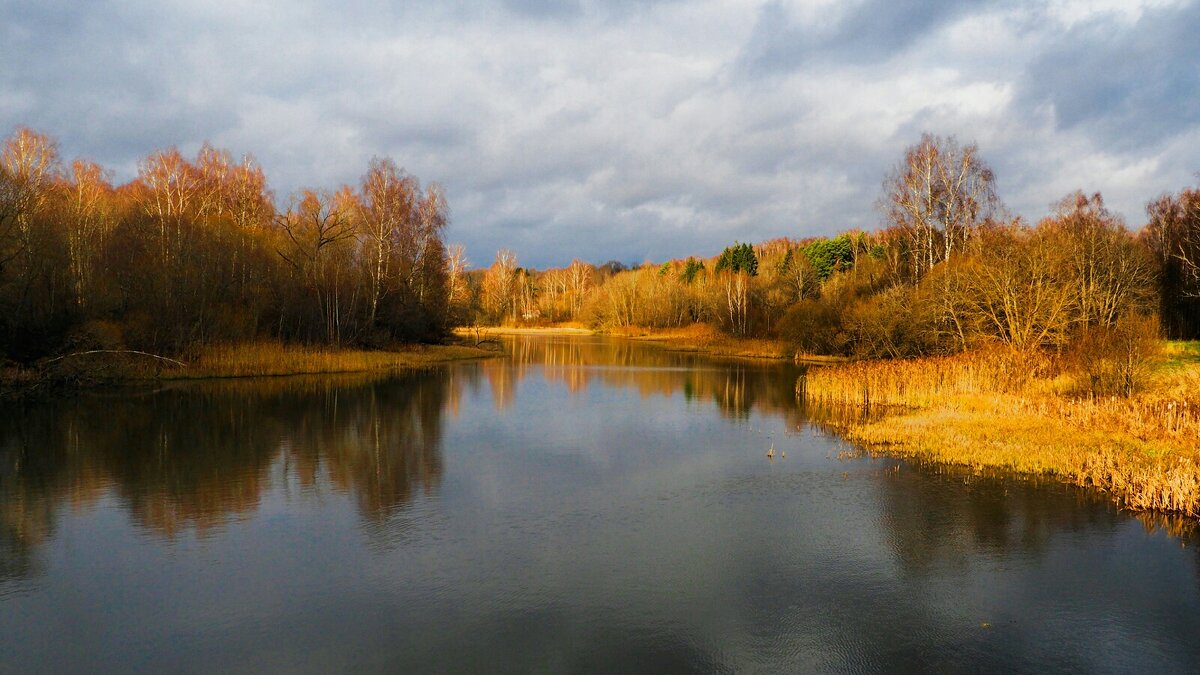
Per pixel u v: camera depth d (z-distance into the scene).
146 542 11.52
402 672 7.54
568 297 137.12
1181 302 42.69
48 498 13.95
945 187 40.50
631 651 8.02
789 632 8.52
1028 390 25.66
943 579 10.09
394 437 20.56
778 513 13.16
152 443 19.31
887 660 7.88
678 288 101.69
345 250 47.09
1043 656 7.97
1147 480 13.52
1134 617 8.89
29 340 29.53
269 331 42.16
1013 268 32.28
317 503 13.74
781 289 75.62
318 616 8.85
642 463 17.34
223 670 7.57
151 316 34.97
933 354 36.47
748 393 32.22
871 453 18.36
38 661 7.74
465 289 73.44
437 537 11.82
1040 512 13.03
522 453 18.50
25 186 30.53
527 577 10.12
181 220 36.94
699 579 10.08
